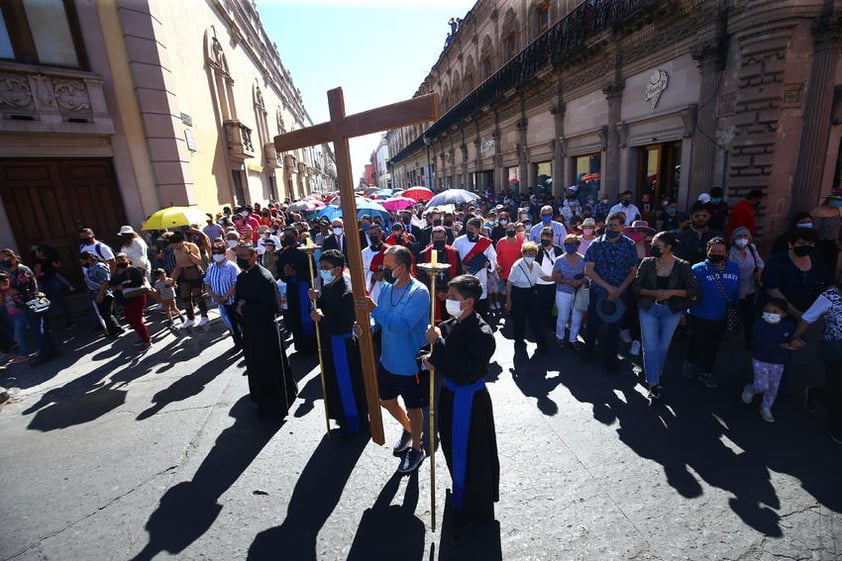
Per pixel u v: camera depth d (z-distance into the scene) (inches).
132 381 207.0
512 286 213.5
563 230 302.7
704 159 319.3
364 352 128.4
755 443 132.5
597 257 183.2
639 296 164.7
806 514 103.8
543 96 601.9
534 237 300.7
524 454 134.0
